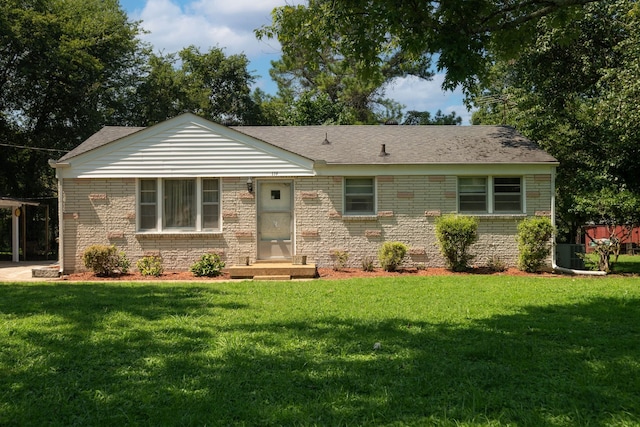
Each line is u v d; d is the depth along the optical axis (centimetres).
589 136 1798
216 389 489
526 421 419
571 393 483
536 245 1498
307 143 1702
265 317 808
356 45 909
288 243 1551
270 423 418
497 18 913
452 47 829
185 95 3444
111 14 3359
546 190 1571
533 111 1867
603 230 2728
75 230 1513
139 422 424
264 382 509
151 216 1538
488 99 2195
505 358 590
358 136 1769
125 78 3316
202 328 729
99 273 1462
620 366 560
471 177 1581
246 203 1534
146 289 1117
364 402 460
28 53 2667
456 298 990
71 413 441
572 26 1136
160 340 665
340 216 1546
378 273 1468
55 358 583
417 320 786
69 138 2883
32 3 2784
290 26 1003
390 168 1549
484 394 479
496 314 835
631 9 1394
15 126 2898
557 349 628
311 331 709
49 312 847
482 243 1564
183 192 1548
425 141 1712
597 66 1755
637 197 1531
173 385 500
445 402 462
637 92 1462
